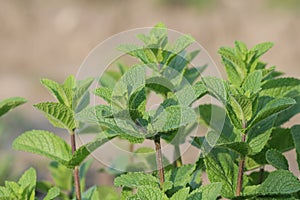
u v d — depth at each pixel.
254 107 0.74
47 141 0.81
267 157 0.75
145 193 0.69
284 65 3.00
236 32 3.36
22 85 3.01
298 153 0.79
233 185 0.75
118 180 0.74
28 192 0.77
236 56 0.80
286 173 0.73
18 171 1.32
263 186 0.73
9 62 3.32
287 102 0.71
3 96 2.90
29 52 3.42
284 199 0.73
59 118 0.77
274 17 3.36
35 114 2.48
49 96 2.86
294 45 3.13
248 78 0.74
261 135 0.75
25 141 0.81
